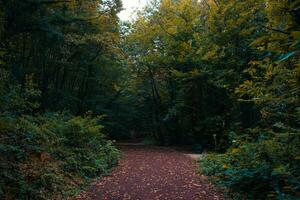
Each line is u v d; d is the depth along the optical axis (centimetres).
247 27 1609
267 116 873
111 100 3008
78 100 2373
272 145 791
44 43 1731
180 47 2272
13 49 1606
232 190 828
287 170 680
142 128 3688
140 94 3177
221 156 1176
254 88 755
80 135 1245
